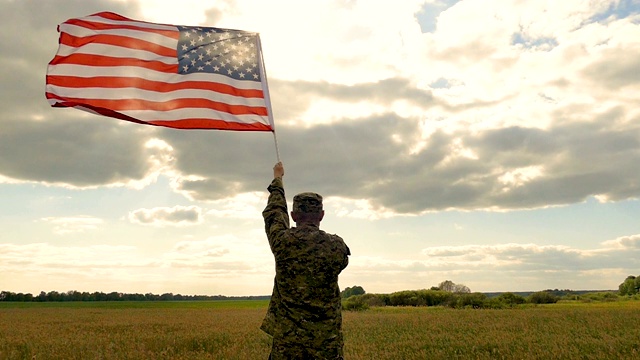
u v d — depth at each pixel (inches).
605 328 951.6
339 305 184.2
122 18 279.6
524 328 962.7
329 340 176.9
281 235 183.5
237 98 271.3
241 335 884.6
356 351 628.1
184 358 582.9
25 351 701.9
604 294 3725.4
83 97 259.9
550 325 1055.0
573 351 582.9
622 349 613.0
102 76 265.1
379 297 3213.6
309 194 190.9
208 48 278.8
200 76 271.3
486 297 2736.2
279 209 195.0
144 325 1300.4
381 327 1084.5
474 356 573.0
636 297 3713.1
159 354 612.1
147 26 279.1
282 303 179.8
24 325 1369.3
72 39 270.2
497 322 1183.6
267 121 270.2
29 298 5851.4
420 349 644.1
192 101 266.8
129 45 272.1
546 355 562.9
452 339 765.9
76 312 2495.1
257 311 2559.1
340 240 187.9
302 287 178.4
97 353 621.3
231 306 3735.2
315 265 179.2
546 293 3031.5
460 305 2532.0
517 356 553.3
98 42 271.0
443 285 3602.4
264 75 278.2
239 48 281.3
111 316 1995.6
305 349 174.9
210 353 645.9
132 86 265.3
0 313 2390.5
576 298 3567.9
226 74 274.5
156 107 264.4
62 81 262.1
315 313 177.5
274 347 179.5
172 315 2037.4
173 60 273.3
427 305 3134.8
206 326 1203.9
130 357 595.8
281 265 181.6
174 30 281.0
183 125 264.4
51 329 1185.4
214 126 265.3
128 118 261.6
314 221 188.5
